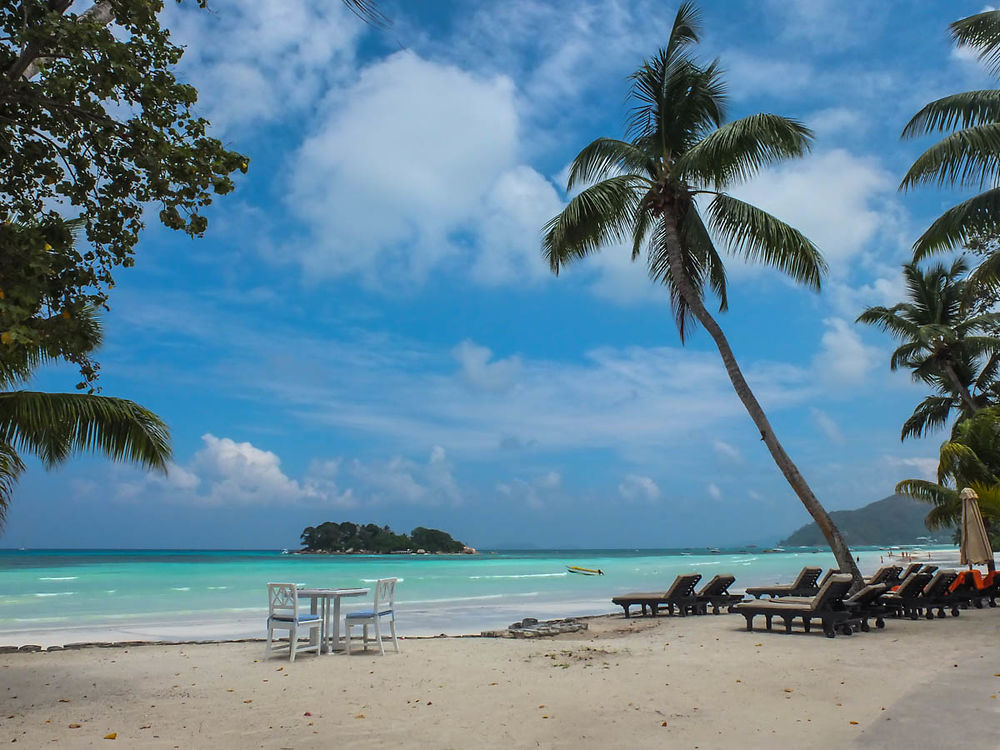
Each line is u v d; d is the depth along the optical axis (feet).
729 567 205.36
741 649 31.32
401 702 21.47
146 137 17.89
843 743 16.47
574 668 27.20
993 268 50.88
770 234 51.72
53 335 17.39
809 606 36.29
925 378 95.09
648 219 64.03
